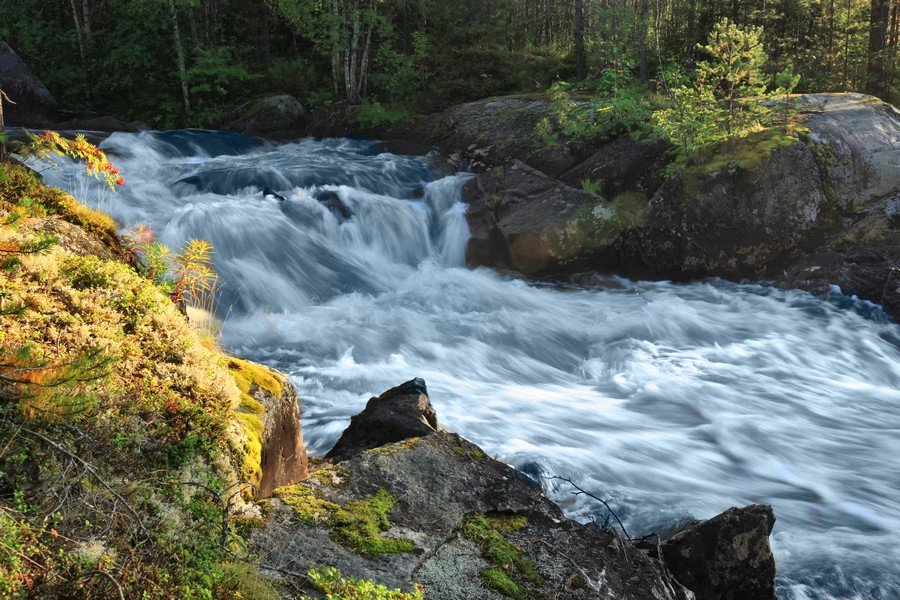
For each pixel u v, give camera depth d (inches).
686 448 320.5
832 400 383.6
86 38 1069.8
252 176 653.9
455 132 771.4
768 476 300.2
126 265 207.9
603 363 430.6
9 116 905.5
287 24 1043.9
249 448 166.2
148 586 121.1
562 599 152.8
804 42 948.0
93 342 161.3
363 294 533.3
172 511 136.3
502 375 408.5
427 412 229.5
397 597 137.5
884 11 822.5
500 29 1095.0
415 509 169.6
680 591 172.6
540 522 175.8
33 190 220.1
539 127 683.4
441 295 524.7
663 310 490.9
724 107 591.8
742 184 548.4
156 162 730.2
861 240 528.7
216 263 512.1
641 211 582.2
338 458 210.5
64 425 135.3
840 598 220.8
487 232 597.3
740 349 447.8
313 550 148.8
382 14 1074.7
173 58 1037.2
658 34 939.3
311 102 973.2
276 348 419.5
